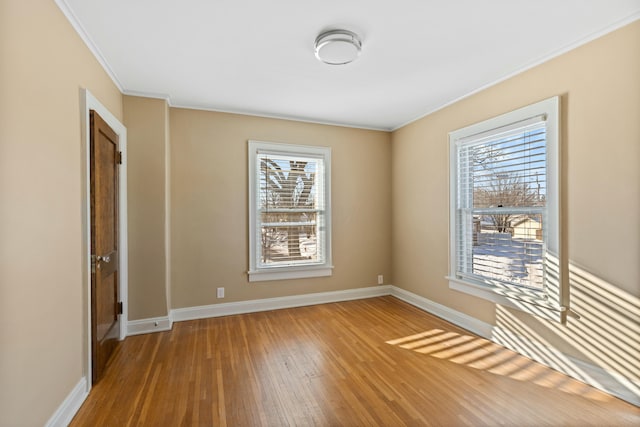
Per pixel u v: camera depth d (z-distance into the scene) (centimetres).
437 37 209
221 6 175
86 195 196
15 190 131
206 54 229
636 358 183
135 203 294
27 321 138
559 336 224
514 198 262
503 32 204
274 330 304
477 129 293
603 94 199
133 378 216
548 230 231
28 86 141
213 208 346
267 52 228
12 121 130
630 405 183
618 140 192
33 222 143
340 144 409
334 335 291
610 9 179
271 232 373
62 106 172
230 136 354
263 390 201
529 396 194
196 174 340
